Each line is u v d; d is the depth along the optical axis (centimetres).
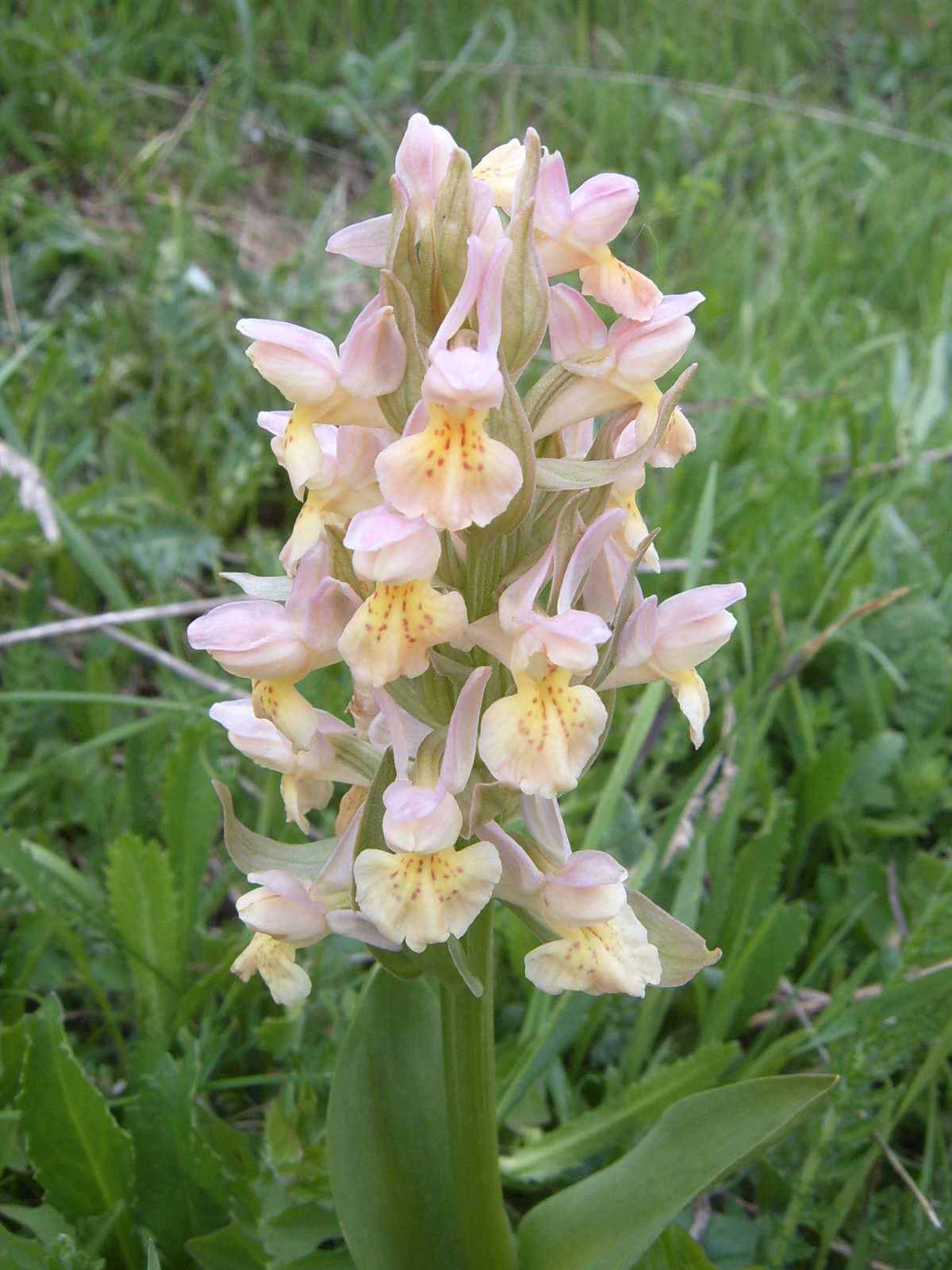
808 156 47
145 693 24
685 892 17
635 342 12
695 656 12
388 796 11
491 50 48
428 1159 14
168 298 31
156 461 26
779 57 51
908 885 20
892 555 25
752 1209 16
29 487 23
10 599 25
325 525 12
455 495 10
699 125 47
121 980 18
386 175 39
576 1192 13
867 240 43
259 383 30
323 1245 16
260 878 12
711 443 28
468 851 11
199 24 43
